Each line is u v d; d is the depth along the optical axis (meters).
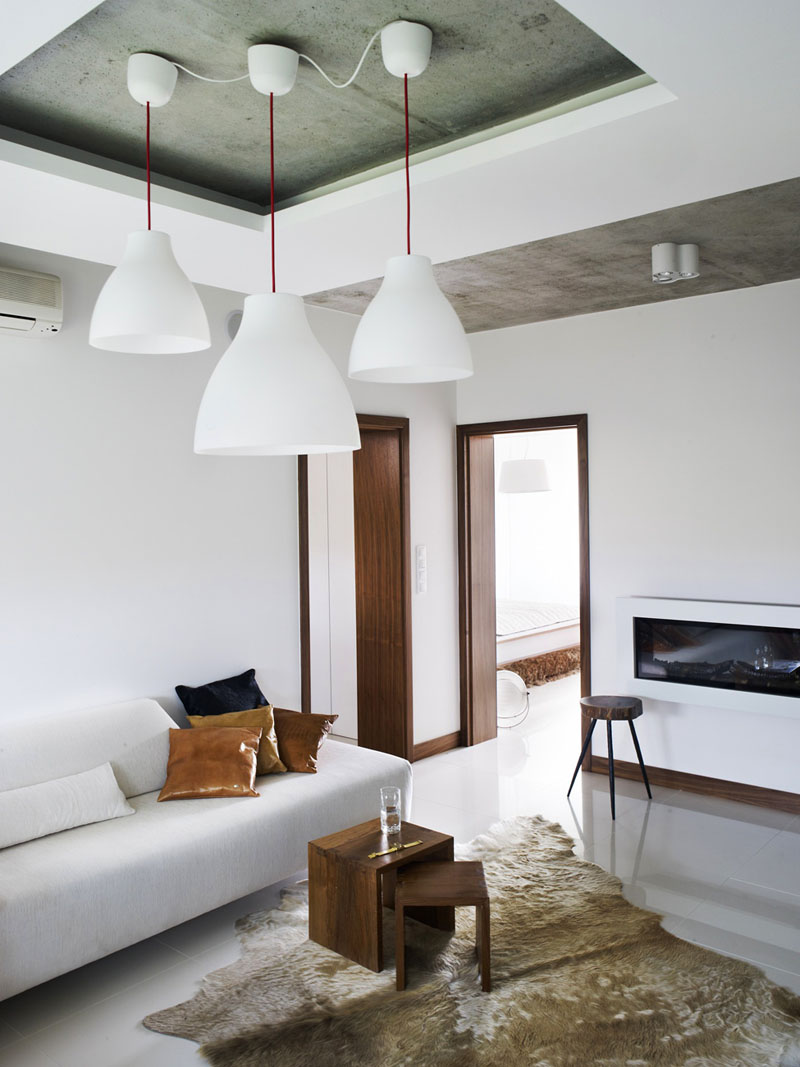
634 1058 2.56
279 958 3.19
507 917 3.45
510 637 7.63
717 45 1.86
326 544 6.32
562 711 7.00
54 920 2.83
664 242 3.82
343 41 2.22
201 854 3.26
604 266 4.20
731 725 4.82
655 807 4.72
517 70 2.38
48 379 3.70
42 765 3.44
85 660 3.84
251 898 3.76
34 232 3.11
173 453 4.18
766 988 2.91
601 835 4.31
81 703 3.83
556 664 8.20
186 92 2.48
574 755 5.75
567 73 2.40
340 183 3.13
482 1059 2.57
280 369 2.01
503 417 5.75
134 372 4.02
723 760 4.86
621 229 3.63
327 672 6.35
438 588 5.88
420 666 5.72
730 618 4.64
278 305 2.10
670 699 4.88
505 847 4.14
